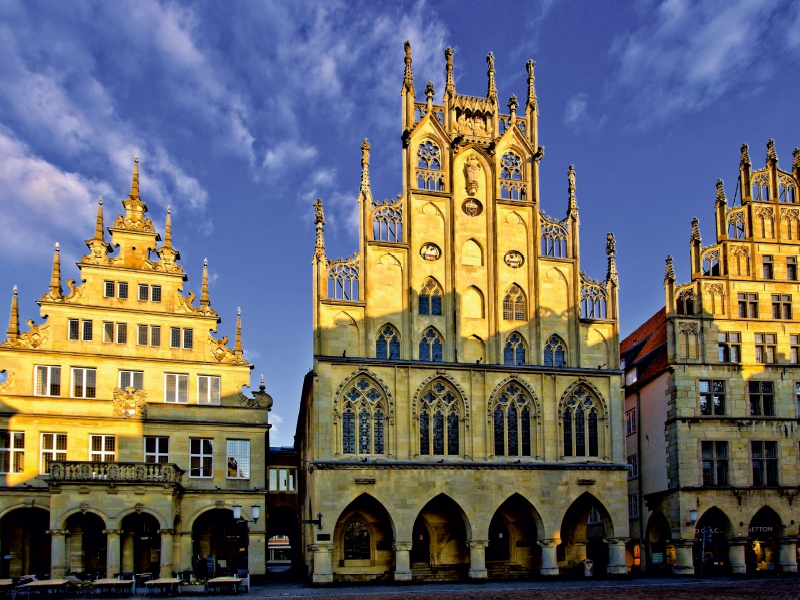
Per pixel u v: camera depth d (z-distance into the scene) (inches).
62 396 2003.0
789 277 2338.8
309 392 2117.4
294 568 2630.4
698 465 2155.5
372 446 2006.6
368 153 2176.4
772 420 2214.6
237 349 2156.7
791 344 2290.8
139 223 2161.7
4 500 1911.9
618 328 2220.7
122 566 1918.1
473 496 2012.8
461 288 2164.1
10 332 1994.3
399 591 1710.1
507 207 2242.9
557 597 1557.6
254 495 2070.6
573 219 2266.2
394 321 2106.3
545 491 2055.9
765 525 2177.7
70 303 2055.9
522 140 2301.9
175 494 1911.9
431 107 2253.9
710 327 2250.2
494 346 2139.5
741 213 2357.3
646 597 1529.3
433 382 2074.3
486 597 1571.1
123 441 2022.6
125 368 2065.7
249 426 2106.3
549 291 2222.0
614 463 2118.6
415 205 2181.3
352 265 2107.5
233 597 1578.5
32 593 1577.3
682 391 2191.2
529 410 2122.3
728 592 1615.4
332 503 1925.4
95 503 1782.7
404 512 1964.8
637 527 2391.7
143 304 2119.8
